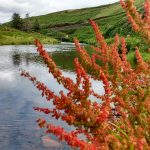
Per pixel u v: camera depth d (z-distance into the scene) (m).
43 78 26.92
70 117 2.78
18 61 41.47
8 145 11.27
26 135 12.20
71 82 3.11
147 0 3.61
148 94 3.70
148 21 3.54
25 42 96.69
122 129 3.54
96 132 2.76
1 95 19.50
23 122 13.85
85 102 3.02
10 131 12.67
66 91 20.75
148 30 3.52
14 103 17.38
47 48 71.69
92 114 2.78
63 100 2.95
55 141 11.42
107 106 2.92
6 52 57.25
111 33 109.94
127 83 4.31
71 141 2.28
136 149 2.65
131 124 3.68
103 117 2.73
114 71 4.39
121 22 113.44
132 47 38.34
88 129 2.83
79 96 3.08
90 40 117.88
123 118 3.73
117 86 4.26
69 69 33.44
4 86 22.50
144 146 2.65
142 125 3.58
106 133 2.89
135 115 3.70
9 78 26.11
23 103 17.45
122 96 4.13
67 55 51.56
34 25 186.38
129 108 3.79
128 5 3.49
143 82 4.30
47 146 11.09
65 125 13.27
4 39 95.38
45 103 17.48
